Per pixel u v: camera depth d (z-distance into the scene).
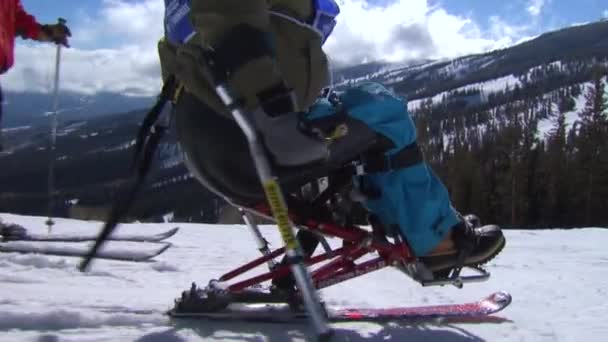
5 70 3.15
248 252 4.63
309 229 2.14
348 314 2.24
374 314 2.26
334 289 2.99
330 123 1.88
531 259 4.93
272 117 1.70
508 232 8.05
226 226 7.00
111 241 4.52
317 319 1.62
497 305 2.39
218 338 1.92
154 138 1.88
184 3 1.85
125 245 4.47
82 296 2.44
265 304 2.19
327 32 2.00
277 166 1.79
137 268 3.46
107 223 1.83
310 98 1.93
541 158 35.06
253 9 1.69
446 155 45.03
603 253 5.57
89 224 6.37
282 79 1.71
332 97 2.04
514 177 34.69
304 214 2.08
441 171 41.44
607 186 33.00
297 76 1.89
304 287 1.63
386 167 2.04
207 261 3.98
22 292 2.42
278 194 1.65
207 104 1.86
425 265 2.18
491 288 3.21
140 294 2.62
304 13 1.89
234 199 2.00
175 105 1.96
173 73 1.90
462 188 36.28
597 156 33.88
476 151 43.62
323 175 2.03
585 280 3.66
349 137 1.96
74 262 3.43
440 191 2.12
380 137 2.01
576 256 5.28
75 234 4.52
